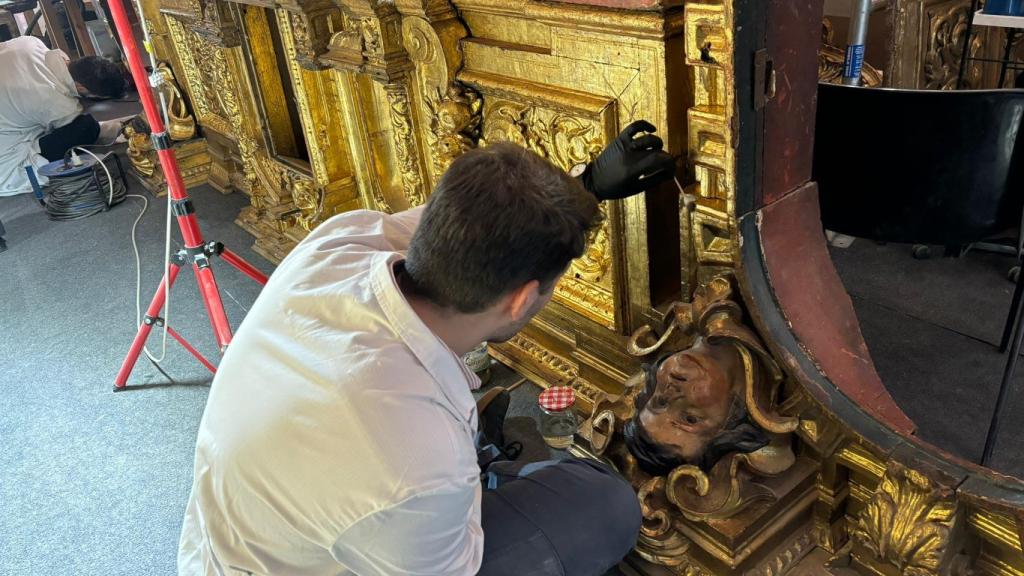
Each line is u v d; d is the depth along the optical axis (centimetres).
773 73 114
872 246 225
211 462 96
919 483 115
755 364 130
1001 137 141
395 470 85
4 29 575
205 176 368
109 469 193
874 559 130
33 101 375
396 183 247
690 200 137
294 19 220
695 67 129
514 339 211
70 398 221
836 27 241
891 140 151
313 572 97
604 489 127
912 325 192
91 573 163
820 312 134
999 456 154
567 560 121
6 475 193
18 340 253
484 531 120
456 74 185
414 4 177
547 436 177
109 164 379
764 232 125
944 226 158
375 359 90
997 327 187
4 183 380
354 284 99
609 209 163
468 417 97
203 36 284
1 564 167
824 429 127
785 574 136
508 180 87
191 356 236
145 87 184
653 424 135
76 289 284
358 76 227
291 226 286
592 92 157
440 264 88
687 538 134
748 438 130
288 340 97
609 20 141
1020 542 110
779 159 123
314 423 88
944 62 215
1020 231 160
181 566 117
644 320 173
